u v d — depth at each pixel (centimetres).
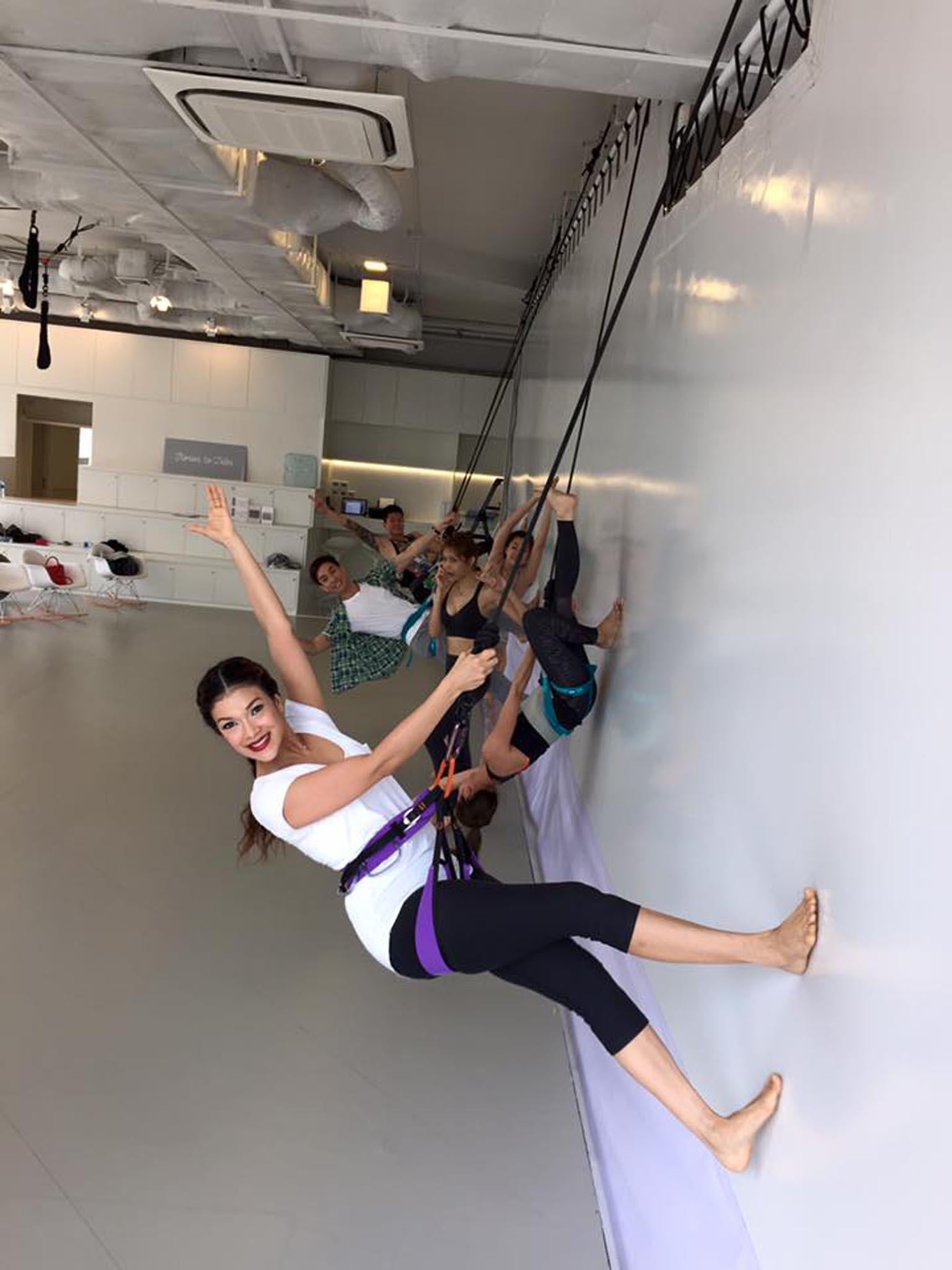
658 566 280
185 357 1140
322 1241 225
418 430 1241
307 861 441
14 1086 269
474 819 367
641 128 369
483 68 295
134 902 385
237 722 190
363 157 400
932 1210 104
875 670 131
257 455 1156
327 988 336
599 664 374
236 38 313
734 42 252
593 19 253
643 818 276
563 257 626
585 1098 280
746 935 155
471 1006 333
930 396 119
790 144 184
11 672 739
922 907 112
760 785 177
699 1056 204
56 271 991
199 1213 229
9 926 356
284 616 228
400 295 999
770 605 179
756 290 201
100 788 509
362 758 183
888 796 124
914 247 126
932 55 125
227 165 489
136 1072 280
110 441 1152
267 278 766
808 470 162
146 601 1154
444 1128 269
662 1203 208
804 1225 142
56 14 309
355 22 274
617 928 169
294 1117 268
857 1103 127
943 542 113
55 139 449
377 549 710
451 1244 228
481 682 187
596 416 421
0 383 1138
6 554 1110
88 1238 219
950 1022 103
